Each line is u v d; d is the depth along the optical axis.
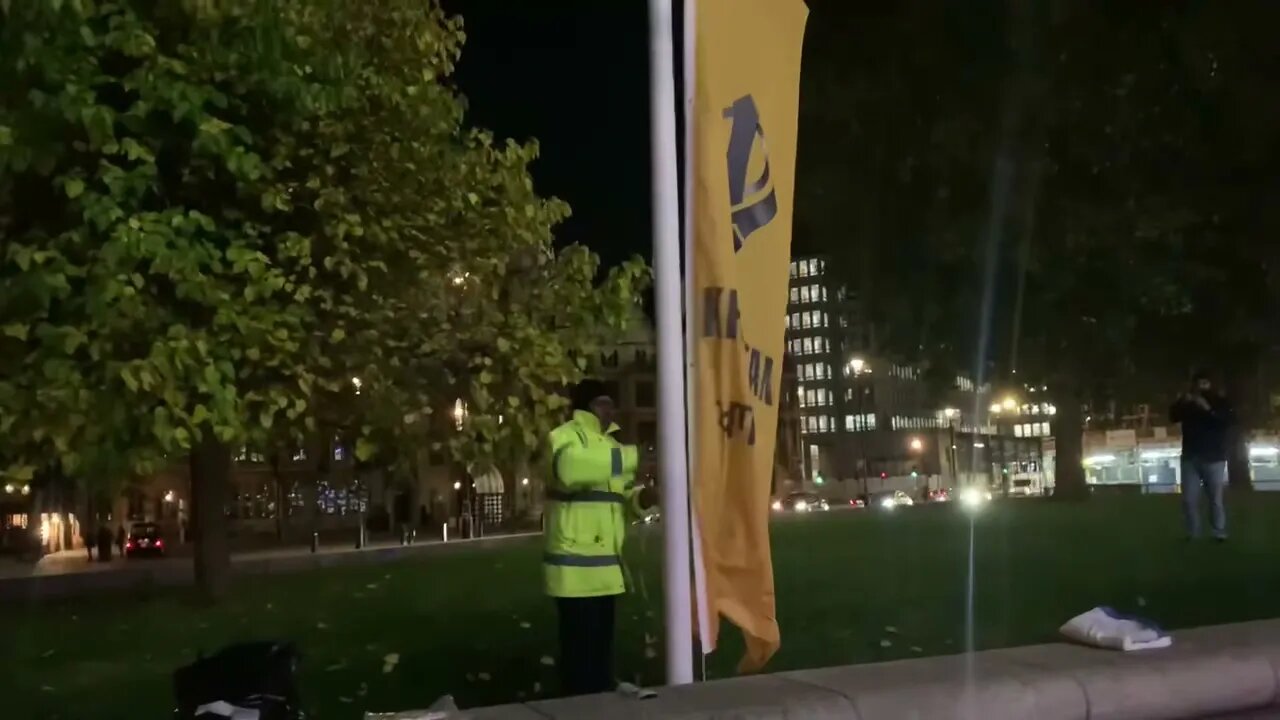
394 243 9.27
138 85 6.67
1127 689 5.60
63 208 6.58
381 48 11.20
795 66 6.54
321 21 9.01
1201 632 6.58
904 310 23.02
